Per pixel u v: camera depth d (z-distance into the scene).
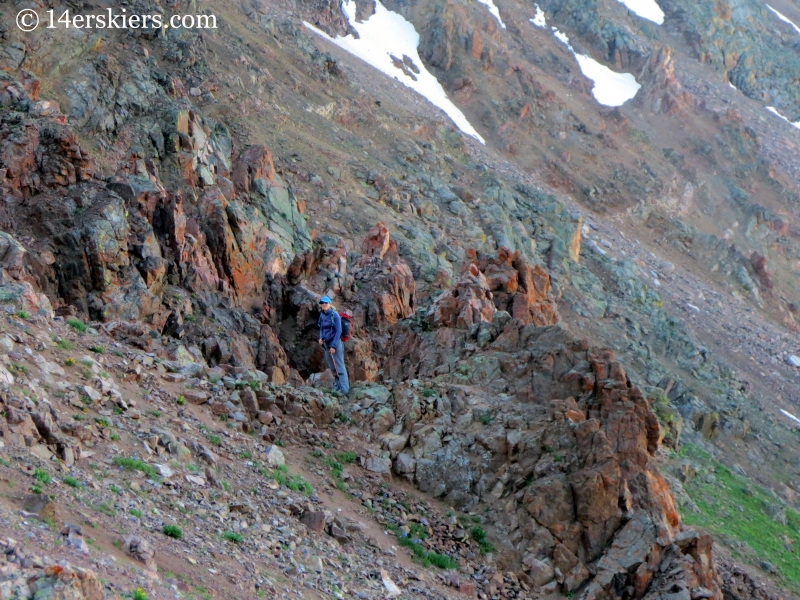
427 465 19.23
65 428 13.70
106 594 9.23
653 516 18.53
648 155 104.31
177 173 41.03
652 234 93.44
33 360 15.21
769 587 34.09
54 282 23.77
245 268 31.58
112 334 20.09
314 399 19.97
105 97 42.59
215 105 55.72
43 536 9.94
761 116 130.00
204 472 15.14
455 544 17.58
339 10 102.25
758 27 150.12
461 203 66.00
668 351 66.38
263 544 13.76
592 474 18.44
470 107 98.62
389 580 14.91
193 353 23.38
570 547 18.03
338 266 34.41
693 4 143.50
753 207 102.44
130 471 13.66
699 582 17.58
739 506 43.06
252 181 45.31
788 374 73.44
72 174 26.86
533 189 79.12
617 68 123.25
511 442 19.38
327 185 55.88
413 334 27.03
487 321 25.58
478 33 106.19
